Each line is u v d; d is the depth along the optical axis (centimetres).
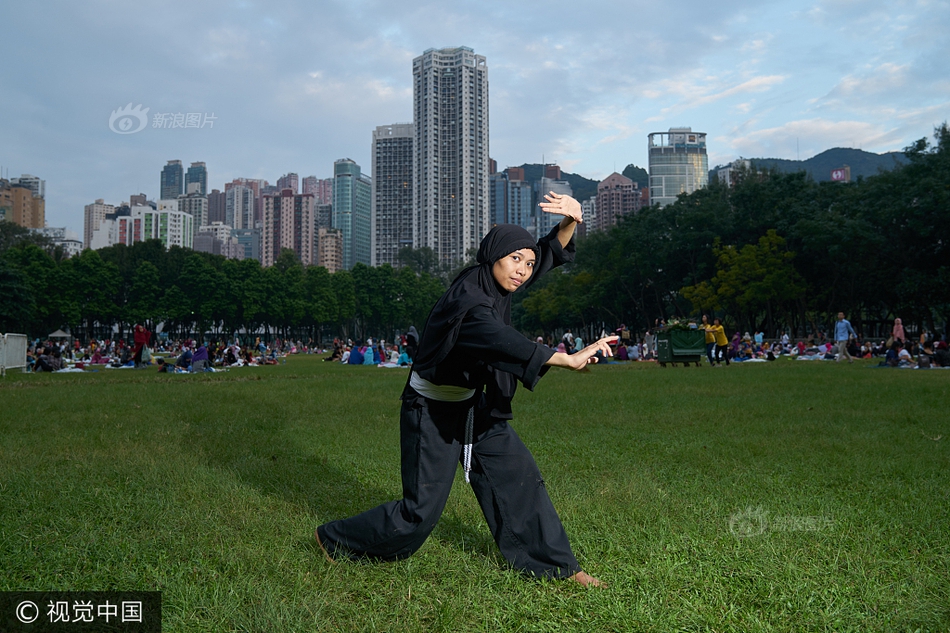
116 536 363
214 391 1374
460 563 328
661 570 311
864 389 1245
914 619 263
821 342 3900
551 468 550
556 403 1046
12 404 1082
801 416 862
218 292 7956
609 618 265
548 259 322
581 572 307
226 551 340
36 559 331
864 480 496
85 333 9156
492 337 266
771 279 4422
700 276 5591
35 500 438
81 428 792
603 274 6519
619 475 519
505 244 293
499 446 309
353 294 9719
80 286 7175
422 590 295
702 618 263
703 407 975
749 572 310
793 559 326
